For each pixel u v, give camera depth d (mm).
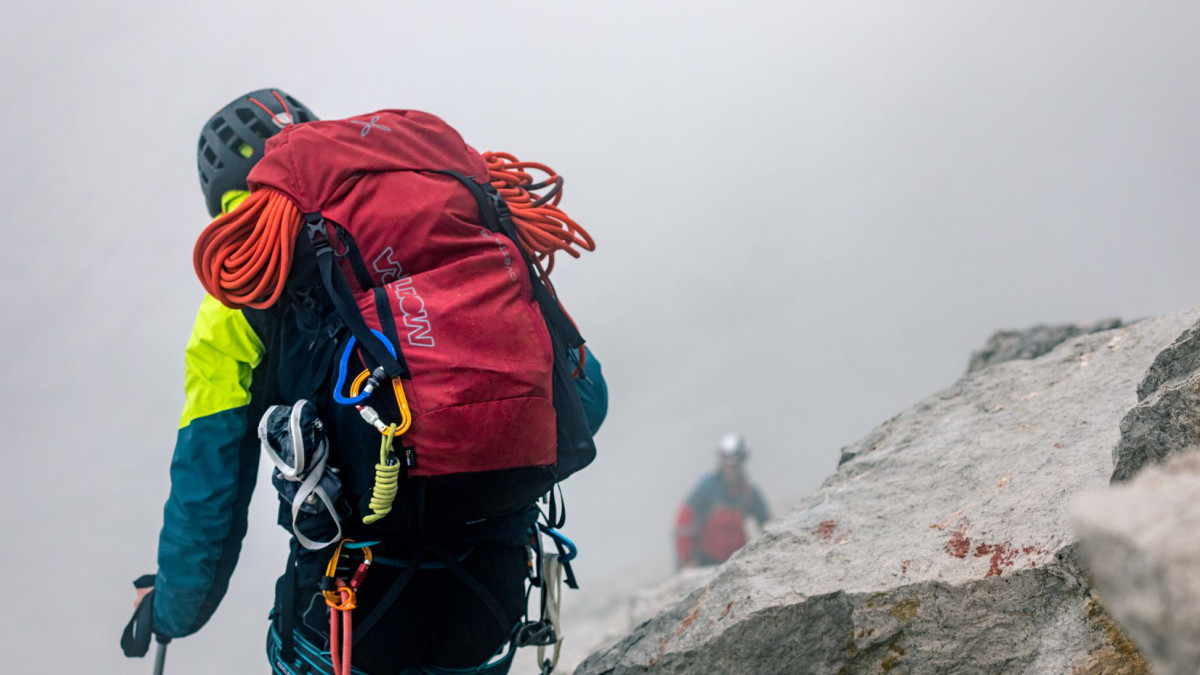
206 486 2029
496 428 1854
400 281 1925
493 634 2084
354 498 1898
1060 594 1914
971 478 2369
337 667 1897
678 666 2312
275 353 2006
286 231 1905
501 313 1926
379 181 1977
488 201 2104
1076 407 2479
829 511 2469
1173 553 800
